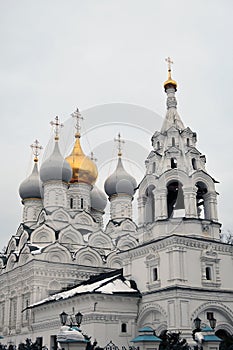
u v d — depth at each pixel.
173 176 37.38
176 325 32.50
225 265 36.50
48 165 56.12
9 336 48.81
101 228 57.88
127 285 38.00
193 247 35.31
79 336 21.11
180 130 40.00
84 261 50.53
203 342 23.95
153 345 23.36
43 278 47.34
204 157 39.66
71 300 37.84
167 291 33.88
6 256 56.75
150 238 37.56
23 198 60.53
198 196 39.03
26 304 47.75
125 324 36.22
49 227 52.19
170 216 39.62
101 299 35.66
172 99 42.31
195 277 34.56
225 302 35.19
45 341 41.56
